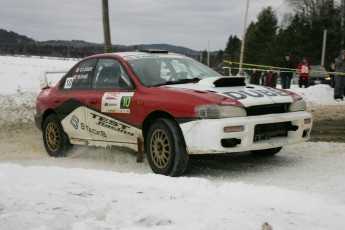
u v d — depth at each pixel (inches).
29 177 187.3
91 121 252.4
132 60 245.1
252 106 203.8
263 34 2458.2
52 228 117.1
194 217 128.8
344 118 436.5
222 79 220.2
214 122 193.3
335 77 636.1
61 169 213.5
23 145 330.0
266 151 248.8
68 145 279.6
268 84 715.4
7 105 526.3
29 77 1096.2
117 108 233.8
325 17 1919.3
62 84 284.0
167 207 140.9
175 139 203.9
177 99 207.0
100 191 164.9
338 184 184.7
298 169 215.9
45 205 142.5
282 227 119.7
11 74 1224.8
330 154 251.3
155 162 215.2
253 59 2460.6
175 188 172.1
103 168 239.1
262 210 138.3
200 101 199.3
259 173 212.1
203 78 243.4
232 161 243.3
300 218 130.4
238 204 145.6
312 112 498.6
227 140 195.3
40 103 296.2
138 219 123.3
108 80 249.1
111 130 240.7
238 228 119.0
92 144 258.7
